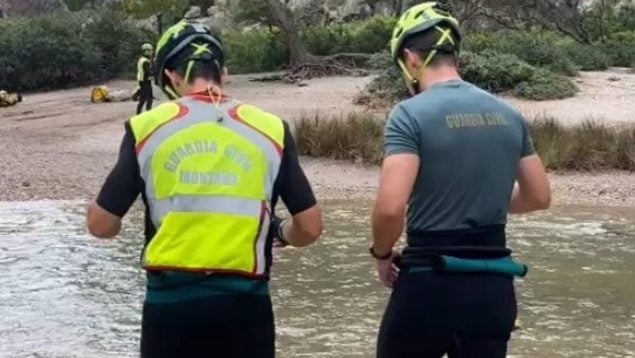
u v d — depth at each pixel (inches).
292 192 118.3
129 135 117.0
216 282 113.5
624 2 1699.1
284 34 1294.3
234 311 113.6
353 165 607.8
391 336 127.2
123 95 1042.7
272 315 118.5
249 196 115.0
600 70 1256.2
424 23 128.7
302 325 269.1
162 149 115.3
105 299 302.2
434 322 123.7
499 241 126.9
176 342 114.3
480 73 962.1
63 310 288.4
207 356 115.0
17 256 371.9
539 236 418.6
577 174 576.7
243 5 1347.2
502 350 126.0
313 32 1353.3
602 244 400.8
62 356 241.1
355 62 1259.8
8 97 1037.2
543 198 132.3
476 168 124.1
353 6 1747.0
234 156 115.7
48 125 845.2
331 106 914.7
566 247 393.7
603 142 598.2
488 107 127.4
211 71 121.0
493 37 1234.0
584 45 1371.8
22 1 1787.6
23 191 549.3
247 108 120.0
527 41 1170.0
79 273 341.4
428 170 124.0
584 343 251.8
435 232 124.3
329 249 386.3
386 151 124.7
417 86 130.9
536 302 298.7
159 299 114.6
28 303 297.0
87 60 1267.2
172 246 113.3
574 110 852.6
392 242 123.9
